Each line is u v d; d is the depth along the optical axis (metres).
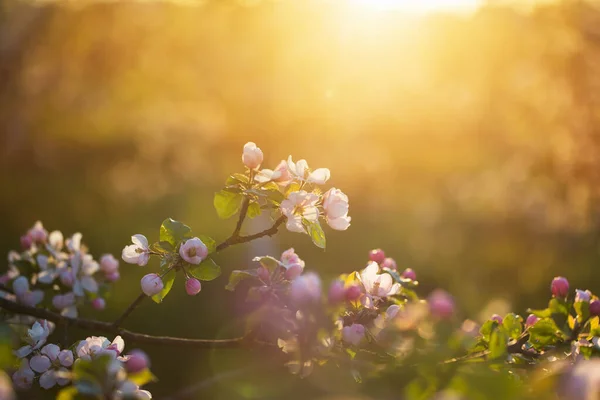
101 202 8.83
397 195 9.02
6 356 1.11
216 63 9.41
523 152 7.46
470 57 7.99
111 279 2.30
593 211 6.87
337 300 1.32
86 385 1.21
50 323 2.09
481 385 1.12
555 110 7.07
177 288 6.11
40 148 8.74
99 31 8.75
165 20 9.08
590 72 6.83
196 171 9.77
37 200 8.47
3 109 8.28
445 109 8.59
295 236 7.71
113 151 9.37
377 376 1.25
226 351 5.15
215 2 9.27
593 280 6.59
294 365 1.39
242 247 7.09
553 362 1.38
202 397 3.87
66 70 8.62
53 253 2.26
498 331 1.28
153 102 9.48
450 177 8.76
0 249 7.39
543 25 7.09
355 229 8.32
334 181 9.36
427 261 7.50
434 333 1.23
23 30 8.19
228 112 9.59
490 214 7.72
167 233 1.60
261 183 1.61
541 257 7.11
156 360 5.19
